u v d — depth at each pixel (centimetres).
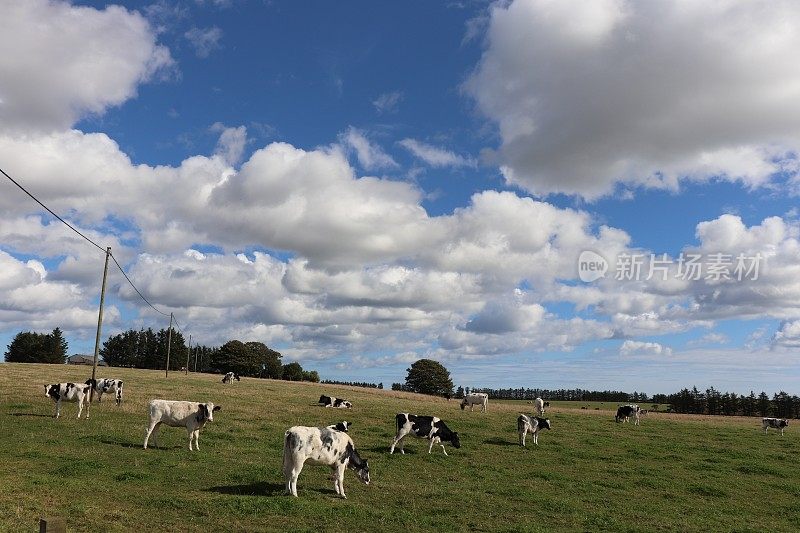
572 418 4916
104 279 4000
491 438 3328
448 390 12238
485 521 1573
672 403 12256
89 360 16050
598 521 1655
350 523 1418
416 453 2717
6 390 4044
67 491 1540
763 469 2752
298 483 1872
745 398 11994
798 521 1912
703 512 1919
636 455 3038
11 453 2047
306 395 5838
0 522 1209
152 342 15338
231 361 13412
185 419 2380
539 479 2294
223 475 1909
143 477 1798
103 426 2845
